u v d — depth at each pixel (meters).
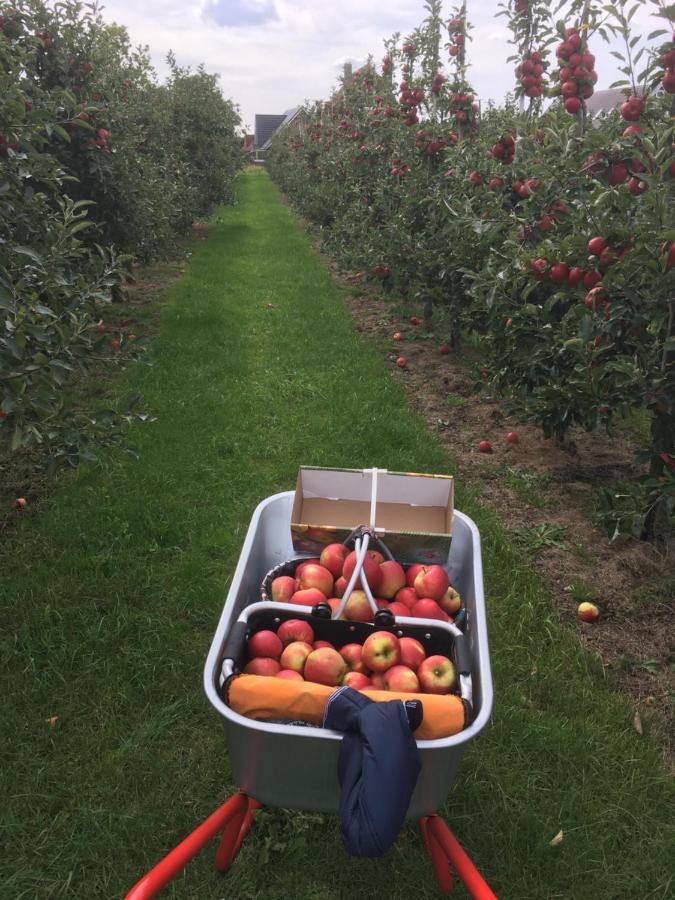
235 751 1.61
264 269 12.74
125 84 11.00
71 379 6.30
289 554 2.57
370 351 7.77
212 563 3.77
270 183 38.03
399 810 1.41
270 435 5.50
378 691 1.61
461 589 2.42
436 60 8.65
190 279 11.56
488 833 2.32
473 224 5.25
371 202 11.03
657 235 3.20
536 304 4.89
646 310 3.52
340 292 11.26
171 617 3.36
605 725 2.79
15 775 2.50
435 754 1.51
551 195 4.68
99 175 7.67
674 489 3.46
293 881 2.17
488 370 5.88
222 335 8.13
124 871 2.20
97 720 2.77
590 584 3.75
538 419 4.91
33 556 3.74
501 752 2.66
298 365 7.30
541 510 4.51
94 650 3.12
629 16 3.65
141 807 2.40
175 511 4.25
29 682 2.91
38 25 7.06
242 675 1.65
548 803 2.46
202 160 17.70
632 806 2.45
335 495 2.66
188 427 5.50
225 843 2.05
